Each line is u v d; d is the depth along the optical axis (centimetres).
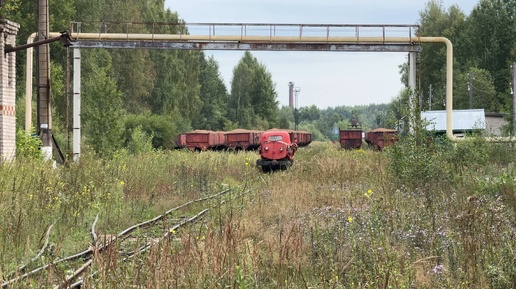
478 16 13325
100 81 5462
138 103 11519
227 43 5597
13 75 4034
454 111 7419
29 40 4869
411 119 3622
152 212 2853
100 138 5384
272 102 18788
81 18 9488
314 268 1589
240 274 1324
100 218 2558
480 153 4519
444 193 2825
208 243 1480
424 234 1820
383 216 2073
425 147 3503
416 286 1402
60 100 9138
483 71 12188
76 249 1966
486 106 12200
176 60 12950
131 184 3428
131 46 5506
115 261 1364
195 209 2948
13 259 1667
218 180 3856
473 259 1534
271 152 5703
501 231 1822
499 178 2998
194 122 14475
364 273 1482
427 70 14212
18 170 2827
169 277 1285
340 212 2211
